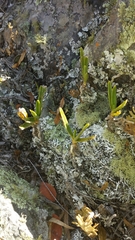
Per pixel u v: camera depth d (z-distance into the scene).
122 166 0.27
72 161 0.28
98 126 0.28
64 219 0.29
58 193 0.30
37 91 0.33
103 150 0.27
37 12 0.33
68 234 0.29
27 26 0.33
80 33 0.31
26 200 0.28
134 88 0.27
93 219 0.27
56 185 0.30
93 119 0.28
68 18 0.32
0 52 0.35
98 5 0.31
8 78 0.33
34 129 0.28
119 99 0.28
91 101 0.29
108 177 0.27
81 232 0.29
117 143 0.27
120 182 0.27
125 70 0.26
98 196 0.28
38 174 0.31
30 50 0.33
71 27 0.32
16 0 0.36
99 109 0.29
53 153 0.29
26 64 0.33
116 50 0.26
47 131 0.29
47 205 0.29
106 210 0.27
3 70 0.33
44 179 0.31
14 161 0.32
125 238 0.27
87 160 0.28
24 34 0.33
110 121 0.26
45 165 0.31
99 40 0.27
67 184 0.29
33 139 0.30
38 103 0.26
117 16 0.27
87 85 0.29
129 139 0.27
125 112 0.27
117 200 0.27
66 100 0.31
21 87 0.33
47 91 0.31
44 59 0.32
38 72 0.33
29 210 0.27
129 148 0.27
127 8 0.26
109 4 0.30
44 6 0.33
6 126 0.32
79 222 0.25
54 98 0.31
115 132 0.27
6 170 0.30
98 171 0.27
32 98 0.33
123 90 0.28
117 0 0.28
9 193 0.27
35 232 0.26
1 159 0.32
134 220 0.27
